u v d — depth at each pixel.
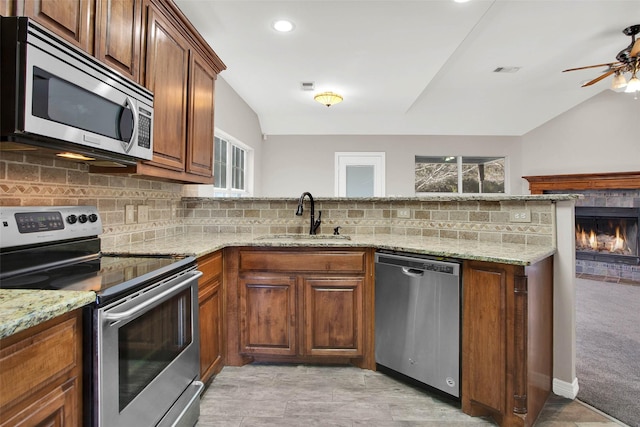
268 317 2.05
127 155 1.35
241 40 2.77
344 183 5.56
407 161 5.55
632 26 2.83
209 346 1.84
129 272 1.19
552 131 5.30
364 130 5.46
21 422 0.69
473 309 1.56
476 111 5.16
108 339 0.93
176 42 1.83
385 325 1.93
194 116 2.05
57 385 0.80
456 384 1.63
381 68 3.35
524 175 5.54
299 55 3.05
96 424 0.90
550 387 1.78
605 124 4.87
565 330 1.76
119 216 1.80
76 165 1.50
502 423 1.48
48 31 0.98
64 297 0.82
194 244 1.92
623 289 4.06
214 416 1.59
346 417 1.59
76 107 1.09
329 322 2.03
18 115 0.92
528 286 1.45
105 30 1.31
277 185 5.53
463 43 3.11
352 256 2.00
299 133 5.52
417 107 5.06
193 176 2.07
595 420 1.57
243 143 4.42
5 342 0.66
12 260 1.14
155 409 1.19
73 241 1.39
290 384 1.88
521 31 2.93
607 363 2.14
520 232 1.91
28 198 1.27
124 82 1.31
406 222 2.41
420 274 1.75
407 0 2.23
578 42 3.14
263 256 2.03
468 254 1.55
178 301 1.38
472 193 5.69
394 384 1.88
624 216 4.70
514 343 1.43
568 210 1.75
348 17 2.43
